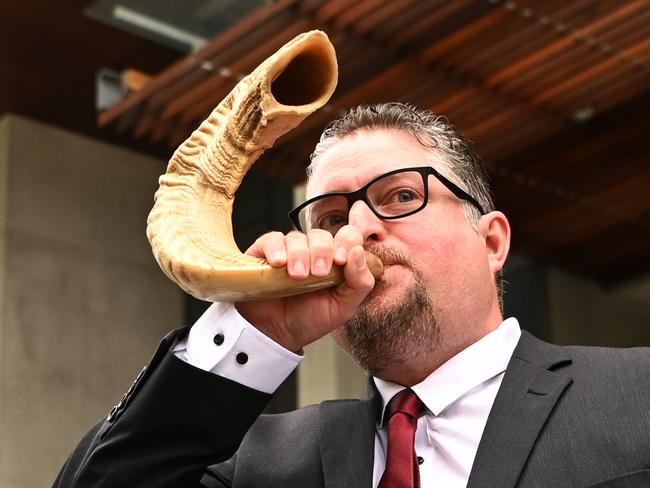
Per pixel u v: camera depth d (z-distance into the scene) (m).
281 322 1.70
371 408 1.95
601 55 5.19
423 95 5.55
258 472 1.95
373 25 5.07
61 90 7.03
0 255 7.14
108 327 7.39
